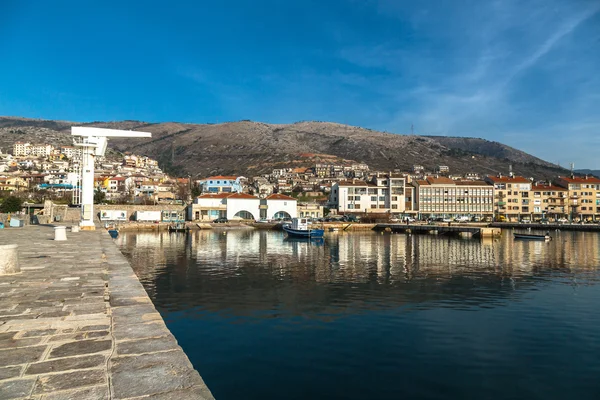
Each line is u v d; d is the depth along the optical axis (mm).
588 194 150250
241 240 82688
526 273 43156
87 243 30000
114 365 6879
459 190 144250
